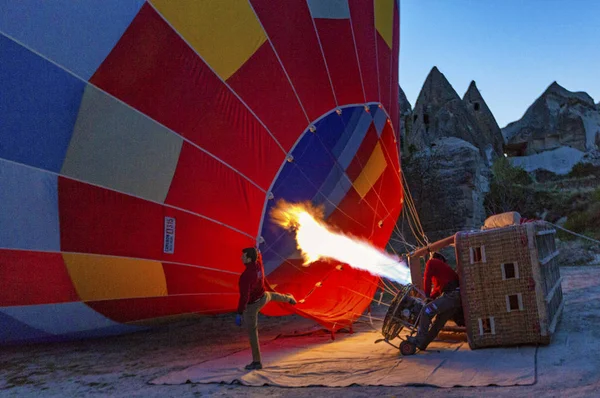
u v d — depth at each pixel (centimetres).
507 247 510
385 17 840
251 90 627
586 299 793
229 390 448
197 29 590
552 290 570
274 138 648
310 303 757
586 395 338
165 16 574
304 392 419
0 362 656
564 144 4391
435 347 548
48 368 611
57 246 580
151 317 687
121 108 562
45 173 557
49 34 539
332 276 789
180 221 605
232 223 626
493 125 4366
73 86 548
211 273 642
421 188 1952
